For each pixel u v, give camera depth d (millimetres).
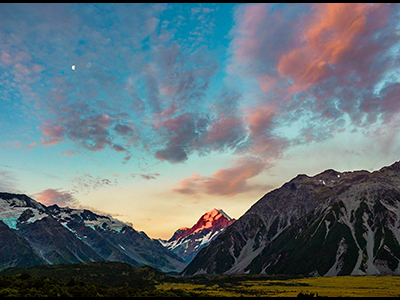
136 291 194750
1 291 150000
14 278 181750
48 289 165250
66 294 158250
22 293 153375
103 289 188125
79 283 188875
